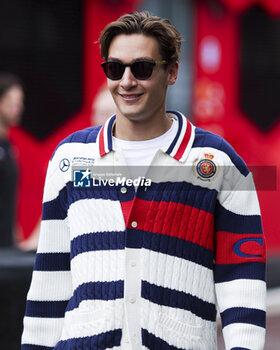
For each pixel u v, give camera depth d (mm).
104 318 5074
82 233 5242
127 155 5293
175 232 5164
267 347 12523
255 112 23438
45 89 18766
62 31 19016
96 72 19531
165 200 5188
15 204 12320
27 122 18375
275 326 13750
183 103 22000
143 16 5180
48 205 5496
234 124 22875
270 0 23234
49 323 5535
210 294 5270
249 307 5246
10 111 12508
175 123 5398
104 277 5137
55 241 5516
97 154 5309
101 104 12438
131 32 5137
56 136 18938
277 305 14883
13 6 18141
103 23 19688
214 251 5398
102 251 5172
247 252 5312
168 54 5199
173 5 21500
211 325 5285
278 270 18375
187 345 5109
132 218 5141
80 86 19359
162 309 5102
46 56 18750
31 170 18234
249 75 23281
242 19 23016
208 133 5410
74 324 5141
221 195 5312
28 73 18453
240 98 23094
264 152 23375
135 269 5105
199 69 22156
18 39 18266
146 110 5180
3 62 18047
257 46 23422
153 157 5227
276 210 21641
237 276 5301
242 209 5352
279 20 23828
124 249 5141
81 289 5176
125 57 5117
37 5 18562
